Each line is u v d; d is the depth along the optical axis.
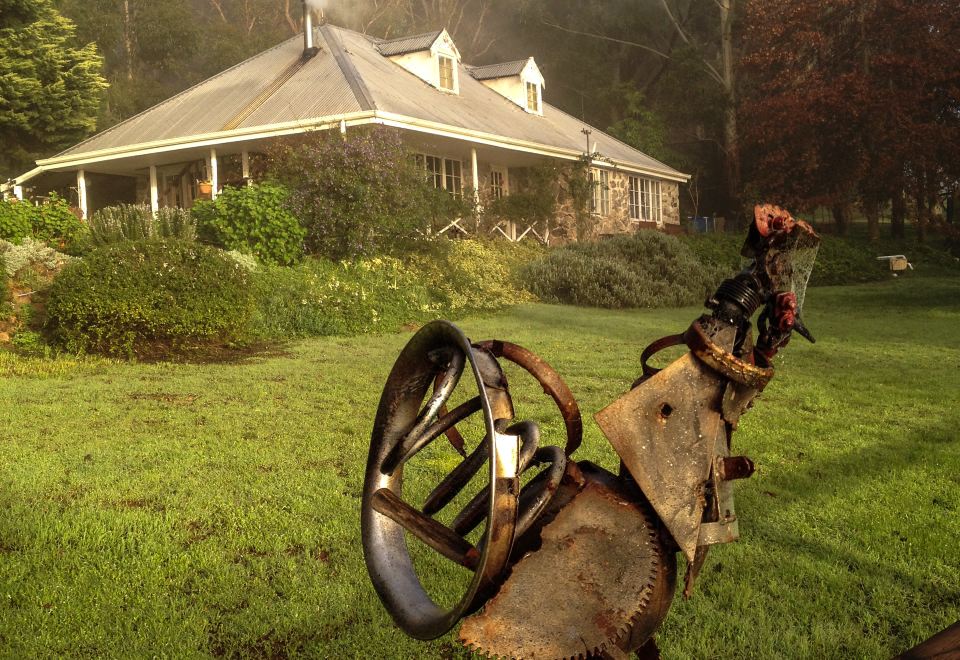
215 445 6.71
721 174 46.53
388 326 15.47
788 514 5.08
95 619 3.64
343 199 17.88
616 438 2.01
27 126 27.09
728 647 3.42
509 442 1.77
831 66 38.09
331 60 25.53
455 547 1.88
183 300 11.85
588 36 52.47
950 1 35.16
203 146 22.94
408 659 3.36
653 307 21.25
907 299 22.34
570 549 1.97
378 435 2.20
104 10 45.56
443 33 27.59
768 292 2.08
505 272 21.61
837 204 36.66
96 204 28.91
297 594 3.92
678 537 1.97
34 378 9.97
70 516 4.86
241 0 56.44
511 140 25.47
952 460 6.32
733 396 2.04
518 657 1.91
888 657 3.34
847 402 8.78
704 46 50.97
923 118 35.91
